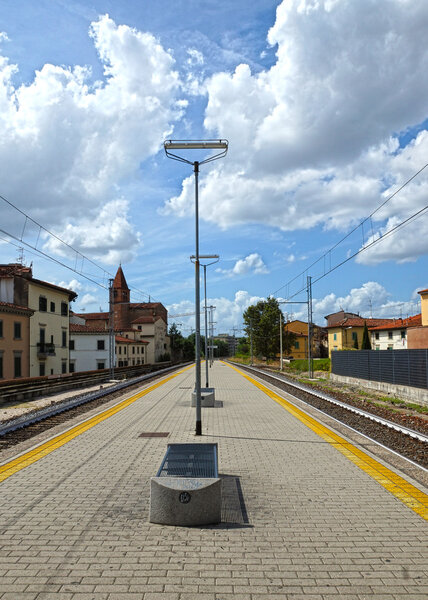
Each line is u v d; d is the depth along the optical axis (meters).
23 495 6.86
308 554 4.98
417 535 5.48
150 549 5.07
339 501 6.69
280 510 6.32
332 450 10.05
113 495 6.87
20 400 22.58
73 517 5.99
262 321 77.38
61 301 47.09
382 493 7.05
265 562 4.79
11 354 37.00
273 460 9.13
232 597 4.14
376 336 67.56
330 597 4.15
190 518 5.77
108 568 4.64
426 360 21.09
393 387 24.95
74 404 18.81
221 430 12.57
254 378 37.69
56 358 45.56
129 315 103.19
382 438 12.23
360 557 4.91
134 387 29.05
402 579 4.46
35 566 4.67
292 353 95.56
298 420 14.45
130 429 12.63
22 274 40.00
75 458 9.16
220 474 8.09
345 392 27.44
